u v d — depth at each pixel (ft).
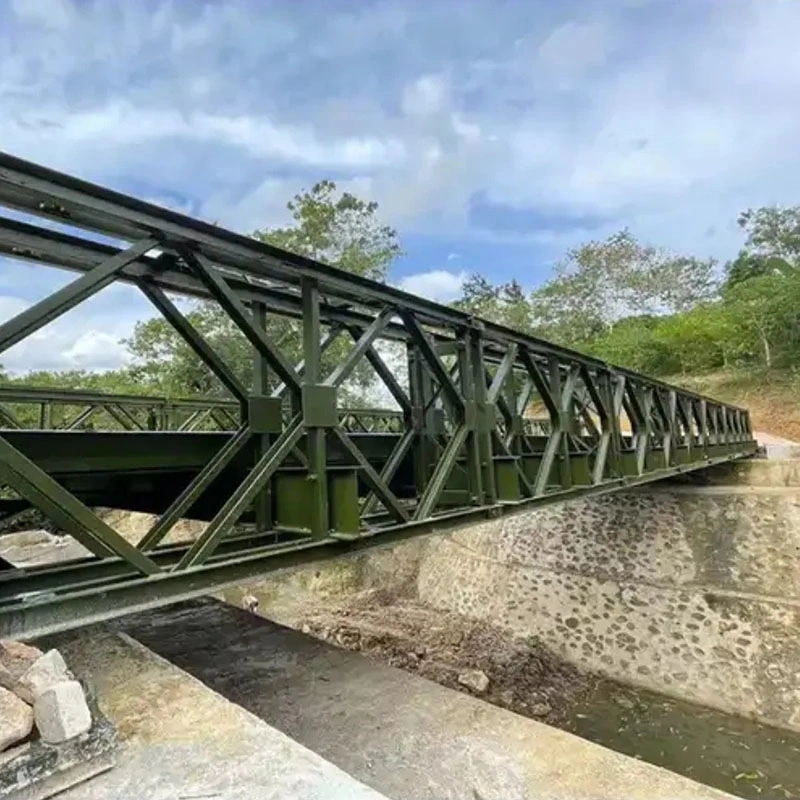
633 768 8.14
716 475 24.29
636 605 24.48
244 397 8.16
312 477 7.87
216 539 6.73
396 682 11.66
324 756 8.93
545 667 25.39
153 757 5.80
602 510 26.53
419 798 7.86
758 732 19.44
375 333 8.96
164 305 8.16
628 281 88.74
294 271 7.73
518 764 8.35
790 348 56.34
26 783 5.08
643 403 19.03
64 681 6.02
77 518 5.56
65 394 21.85
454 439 10.51
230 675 12.12
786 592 20.79
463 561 32.83
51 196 5.37
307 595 37.22
